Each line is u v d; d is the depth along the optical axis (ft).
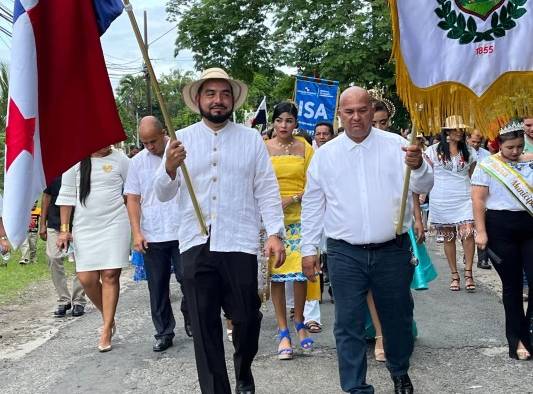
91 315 25.95
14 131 12.42
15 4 12.68
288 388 16.34
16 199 12.30
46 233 26.12
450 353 18.58
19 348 21.35
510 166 17.25
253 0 76.95
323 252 20.17
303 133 25.72
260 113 44.11
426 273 19.13
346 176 14.17
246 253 14.12
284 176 19.08
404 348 14.66
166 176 13.66
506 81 13.47
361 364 13.99
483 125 13.60
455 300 25.17
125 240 20.74
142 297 28.89
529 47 13.34
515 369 17.11
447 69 13.57
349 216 14.08
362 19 63.16
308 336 19.44
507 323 17.93
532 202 16.90
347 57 62.08
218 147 14.26
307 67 68.08
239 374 14.62
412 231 18.80
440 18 13.52
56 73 12.99
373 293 14.40
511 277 17.57
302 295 19.19
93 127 13.14
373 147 14.21
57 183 25.61
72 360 19.53
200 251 13.97
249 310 14.10
